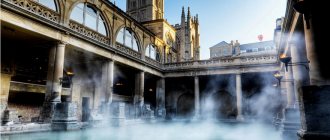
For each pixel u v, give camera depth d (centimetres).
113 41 2364
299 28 1304
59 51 1716
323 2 678
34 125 1399
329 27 686
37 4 1559
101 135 1386
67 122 1513
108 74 2273
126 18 2627
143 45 3002
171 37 4331
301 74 1528
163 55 3666
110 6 2344
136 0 6134
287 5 1237
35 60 2130
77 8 1945
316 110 569
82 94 2495
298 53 1546
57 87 1666
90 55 2181
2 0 1323
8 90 1831
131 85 3562
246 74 3130
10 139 1112
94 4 2119
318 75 695
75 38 1869
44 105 1639
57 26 1689
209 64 3194
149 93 3947
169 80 3800
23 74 1994
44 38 1692
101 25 2261
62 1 1764
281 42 1916
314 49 699
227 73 3061
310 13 695
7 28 1480
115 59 2373
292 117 1271
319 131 556
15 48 1922
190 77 3409
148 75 3300
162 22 3947
